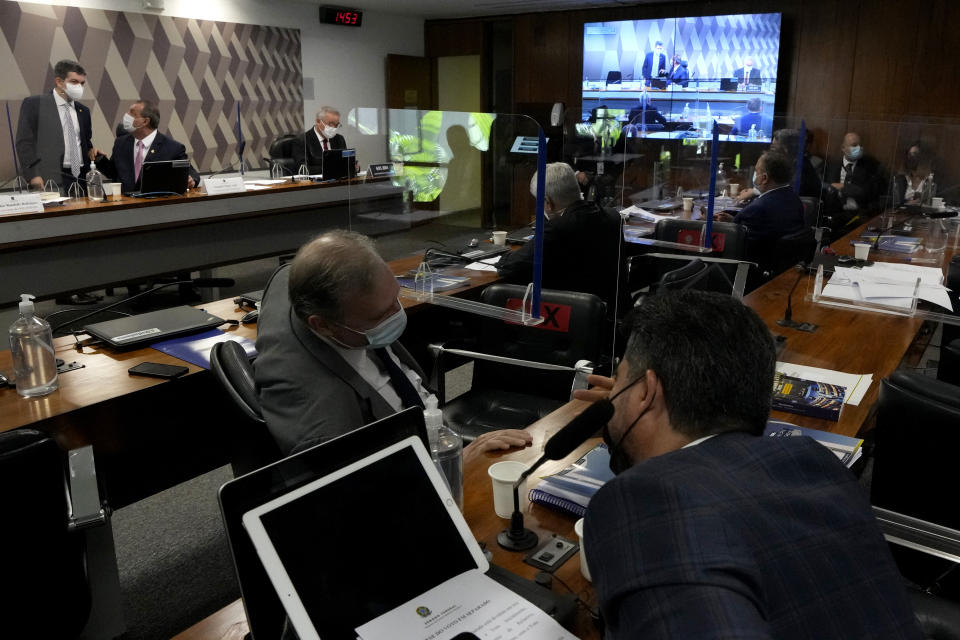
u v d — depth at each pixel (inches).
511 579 38.7
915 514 63.6
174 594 81.3
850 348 91.0
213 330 92.7
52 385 74.4
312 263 52.8
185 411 82.0
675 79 291.4
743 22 272.2
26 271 161.8
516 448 60.5
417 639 33.1
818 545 27.2
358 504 35.5
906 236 151.2
